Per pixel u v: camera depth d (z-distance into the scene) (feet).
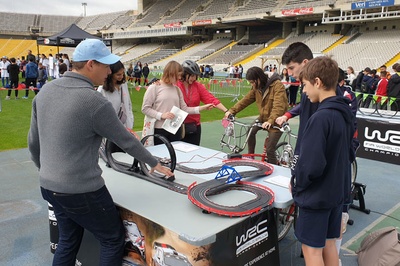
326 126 5.36
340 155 5.59
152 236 5.62
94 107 5.24
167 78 11.30
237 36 126.62
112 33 165.27
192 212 5.82
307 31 110.93
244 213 5.55
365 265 8.32
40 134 5.60
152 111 11.11
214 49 123.03
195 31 134.10
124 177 7.52
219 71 100.01
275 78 11.28
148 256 5.81
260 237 6.10
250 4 116.37
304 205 5.70
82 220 5.84
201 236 4.93
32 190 13.48
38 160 6.42
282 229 9.55
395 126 15.19
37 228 10.52
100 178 5.75
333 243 6.46
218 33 136.87
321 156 5.32
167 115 10.69
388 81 29.40
